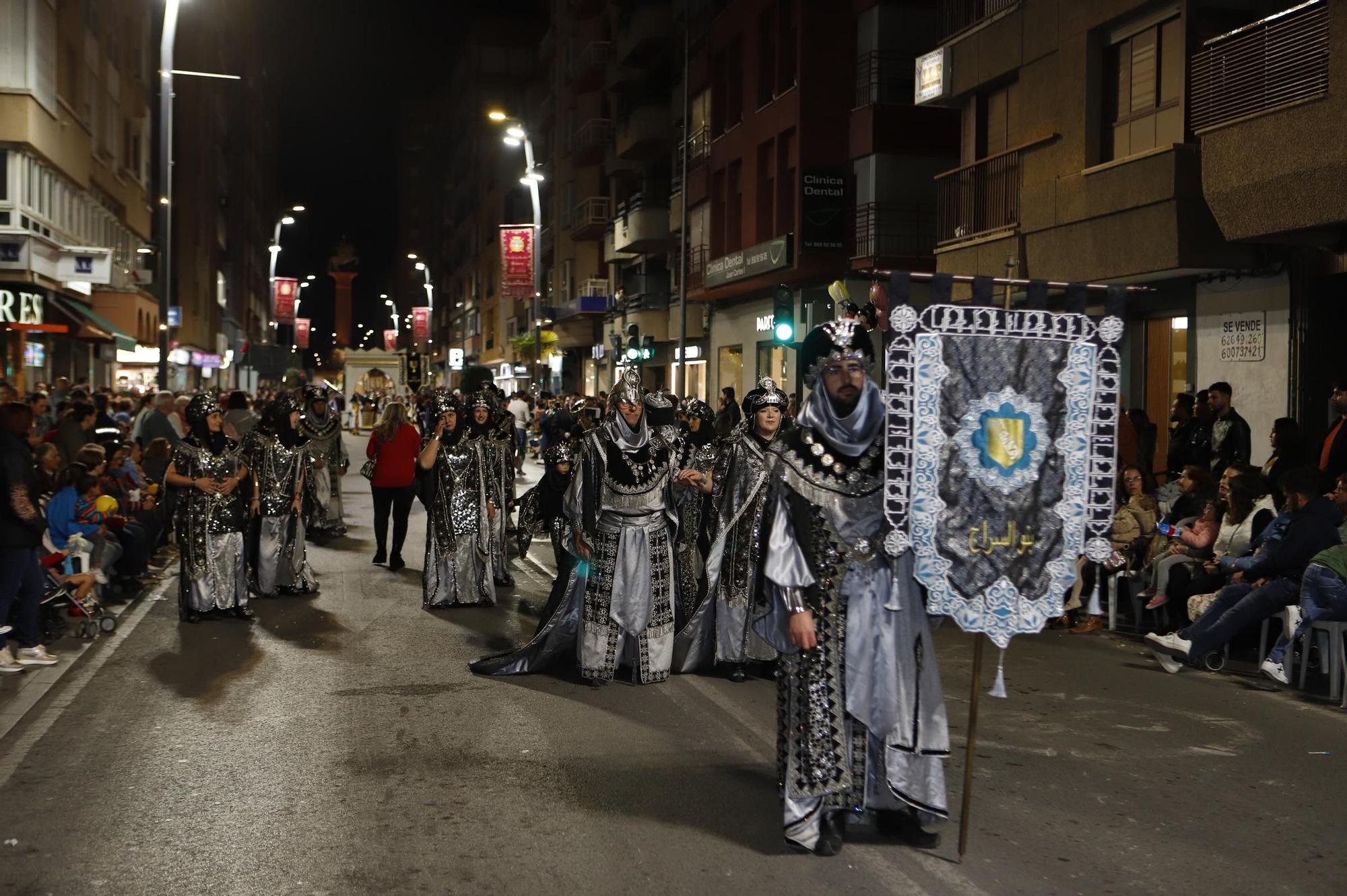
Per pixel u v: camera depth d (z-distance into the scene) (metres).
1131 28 16.78
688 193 34.28
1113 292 5.00
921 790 5.07
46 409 17.16
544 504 8.94
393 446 14.30
